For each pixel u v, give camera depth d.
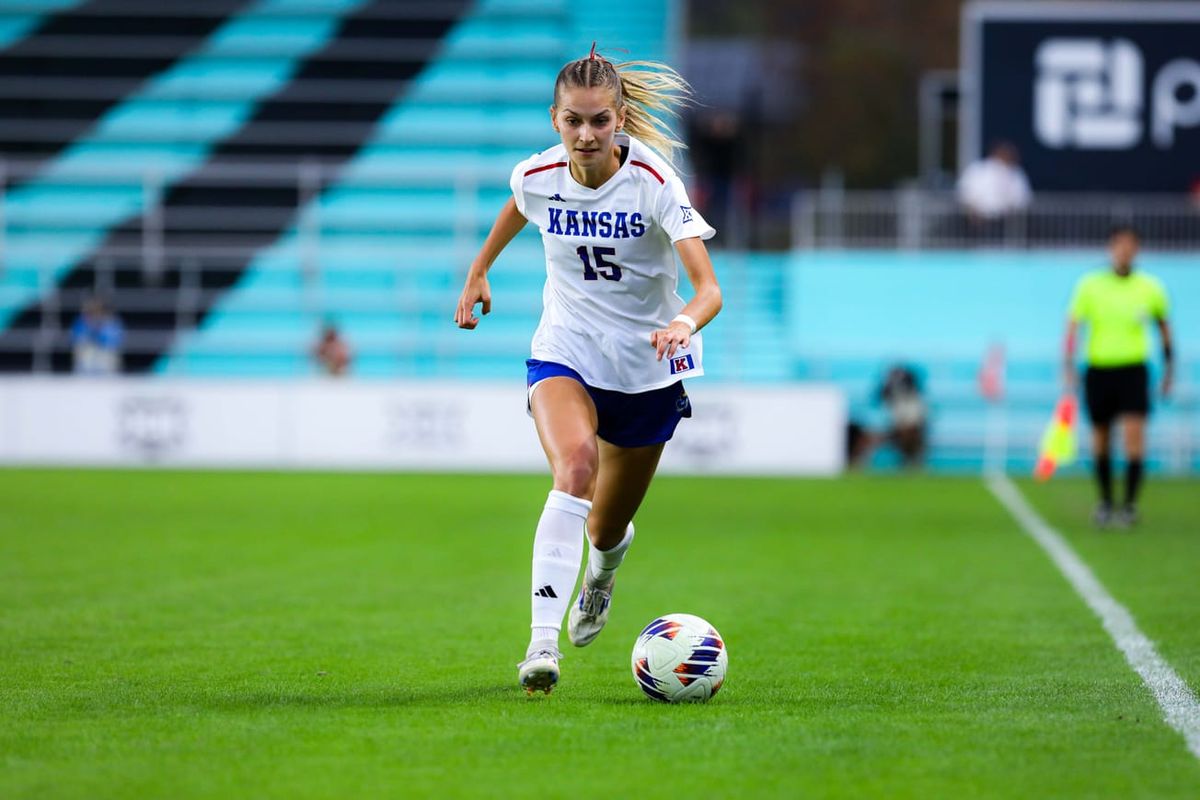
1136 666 24.56
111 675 23.34
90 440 79.75
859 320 86.94
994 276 86.81
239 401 78.94
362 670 23.92
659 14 108.81
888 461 82.06
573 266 22.09
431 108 104.00
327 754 17.53
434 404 78.12
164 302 92.50
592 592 23.97
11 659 24.92
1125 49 88.62
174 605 31.84
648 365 22.27
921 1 175.62
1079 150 89.31
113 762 17.16
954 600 33.31
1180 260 85.75
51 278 94.62
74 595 33.38
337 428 78.56
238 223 98.81
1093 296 50.16
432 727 19.08
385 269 94.44
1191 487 69.25
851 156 166.38
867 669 24.27
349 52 105.69
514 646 26.58
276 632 28.14
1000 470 82.00
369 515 53.47
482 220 97.88
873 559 41.50
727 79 110.25
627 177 21.42
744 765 17.02
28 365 92.06
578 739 18.34
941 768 16.92
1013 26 89.44
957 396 83.88
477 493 63.00
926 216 88.12
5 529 48.03
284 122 103.38
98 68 105.56
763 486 68.50
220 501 58.56
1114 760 17.36
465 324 23.06
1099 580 36.78
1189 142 88.62
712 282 20.91
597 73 20.52
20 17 106.88
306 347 90.50
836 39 173.88
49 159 102.25
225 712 20.17
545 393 21.83
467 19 108.25
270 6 108.25
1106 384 50.31
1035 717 19.97
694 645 20.94
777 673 23.84
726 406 77.50
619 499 23.09
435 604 32.25
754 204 113.25
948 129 129.62
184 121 103.56
